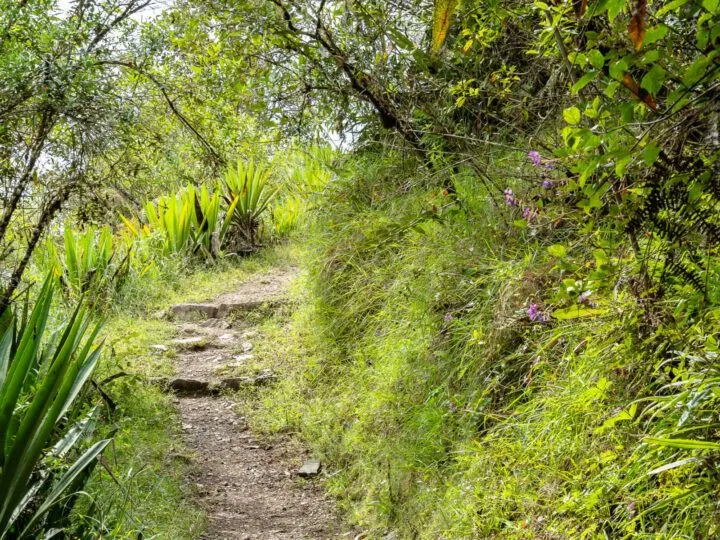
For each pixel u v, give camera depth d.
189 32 5.63
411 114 6.15
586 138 2.45
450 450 4.48
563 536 3.17
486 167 5.22
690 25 2.68
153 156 5.64
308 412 6.24
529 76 5.59
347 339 6.68
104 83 4.76
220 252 10.96
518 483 3.59
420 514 4.27
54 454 3.79
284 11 5.60
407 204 6.49
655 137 2.58
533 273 4.30
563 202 3.91
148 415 6.12
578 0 2.15
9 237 5.25
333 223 7.52
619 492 2.94
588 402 3.28
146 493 4.78
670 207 2.55
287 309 8.54
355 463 5.39
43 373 4.34
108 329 7.91
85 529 3.91
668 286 3.01
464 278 5.08
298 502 5.24
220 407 6.76
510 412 4.14
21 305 6.95
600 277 3.07
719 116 2.37
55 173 4.80
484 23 4.57
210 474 5.60
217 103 5.95
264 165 11.68
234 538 4.73
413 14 5.81
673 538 2.58
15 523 3.59
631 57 2.32
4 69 4.31
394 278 6.32
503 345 4.39
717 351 2.64
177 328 8.45
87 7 4.92
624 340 3.24
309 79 6.16
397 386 5.26
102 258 9.05
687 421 2.66
